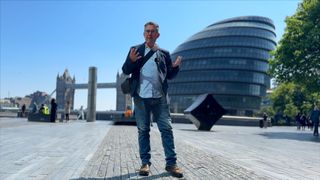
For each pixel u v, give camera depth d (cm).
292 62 3147
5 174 613
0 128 2022
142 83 639
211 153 1042
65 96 15312
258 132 3002
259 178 625
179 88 11519
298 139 2097
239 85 10894
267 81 11344
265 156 1035
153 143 1302
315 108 2688
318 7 3023
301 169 780
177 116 5819
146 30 644
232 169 720
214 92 10931
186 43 12456
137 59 629
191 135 2080
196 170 693
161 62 648
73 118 6353
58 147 1066
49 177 591
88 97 4416
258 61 11212
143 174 619
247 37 11581
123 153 941
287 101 7344
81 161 780
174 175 614
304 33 3075
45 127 2306
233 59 11206
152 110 651
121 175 616
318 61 3012
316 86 3075
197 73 11369
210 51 11550
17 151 947
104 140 1366
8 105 19362
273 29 12500
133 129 2353
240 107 10781
